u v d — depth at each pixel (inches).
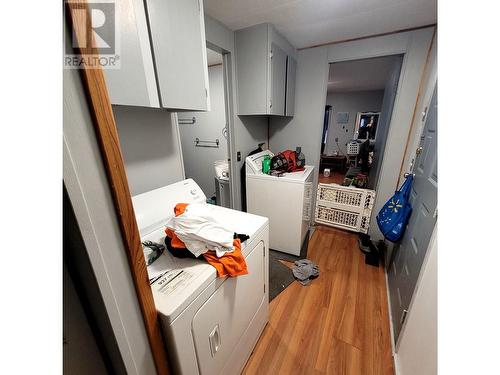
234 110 83.7
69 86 15.8
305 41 88.0
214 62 111.2
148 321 25.5
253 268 47.0
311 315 64.3
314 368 50.5
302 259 90.0
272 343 56.1
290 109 98.9
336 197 112.2
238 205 96.4
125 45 29.8
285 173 91.7
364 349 54.6
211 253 36.7
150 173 52.4
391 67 118.9
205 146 134.3
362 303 68.6
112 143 18.8
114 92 29.2
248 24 71.6
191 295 30.0
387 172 94.5
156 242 40.9
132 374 24.9
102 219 19.4
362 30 77.7
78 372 25.8
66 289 22.7
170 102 38.1
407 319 48.0
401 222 66.2
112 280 21.1
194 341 31.9
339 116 255.8
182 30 39.1
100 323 24.0
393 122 88.1
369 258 87.7
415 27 75.7
